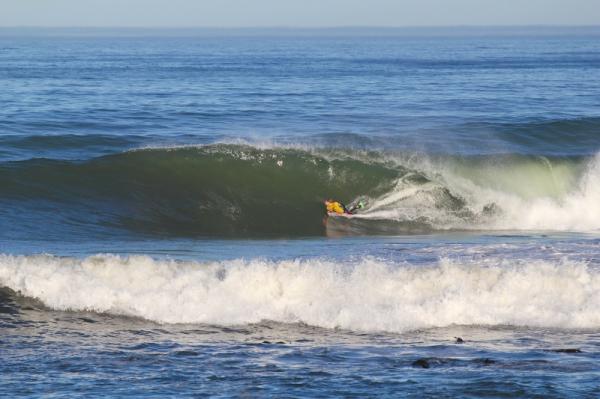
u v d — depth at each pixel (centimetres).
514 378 3700
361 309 4569
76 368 3841
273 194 7775
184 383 3656
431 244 6256
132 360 3962
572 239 6656
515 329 4450
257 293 4684
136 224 7062
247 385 3625
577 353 4062
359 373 3781
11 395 3484
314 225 7462
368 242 6544
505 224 7706
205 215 7394
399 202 7819
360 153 8444
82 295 4712
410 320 4503
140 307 4631
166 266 4891
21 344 4166
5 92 18388
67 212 7088
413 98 17838
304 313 4578
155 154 7962
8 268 4872
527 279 4728
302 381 3678
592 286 4716
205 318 4562
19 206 7069
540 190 8269
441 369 3834
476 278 4753
